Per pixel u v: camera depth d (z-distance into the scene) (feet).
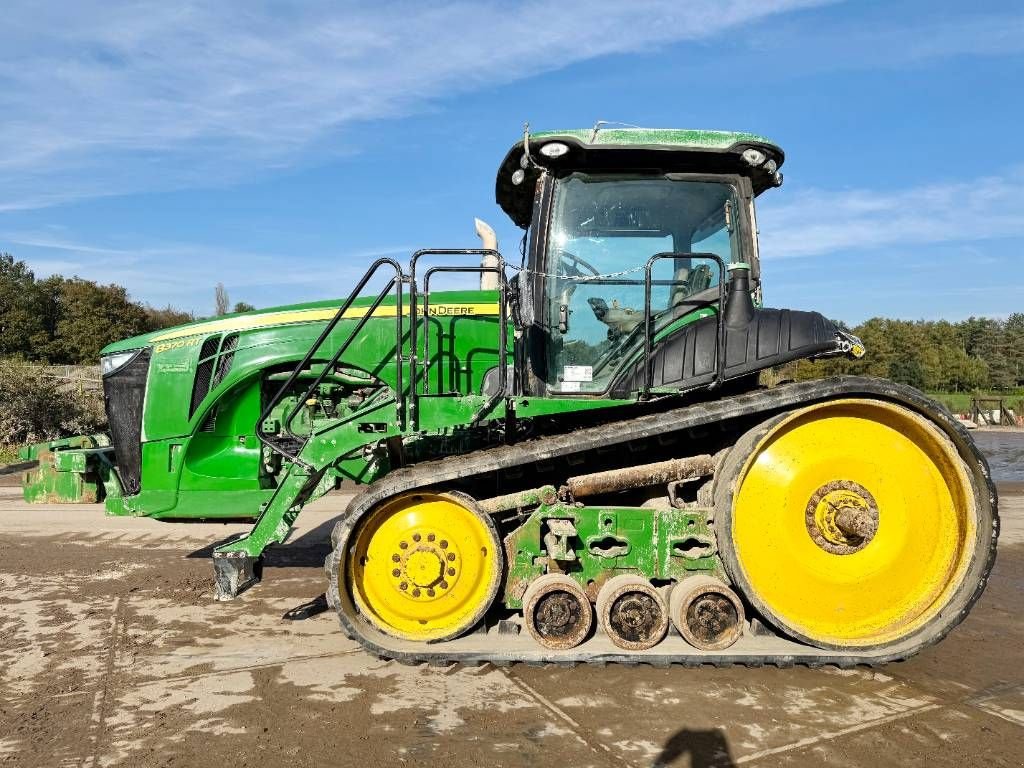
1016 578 19.29
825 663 12.35
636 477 13.34
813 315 13.19
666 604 12.74
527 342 13.91
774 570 12.84
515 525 13.82
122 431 16.46
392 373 15.70
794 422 12.90
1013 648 13.78
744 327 13.05
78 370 61.98
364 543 13.04
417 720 10.50
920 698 11.39
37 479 29.48
